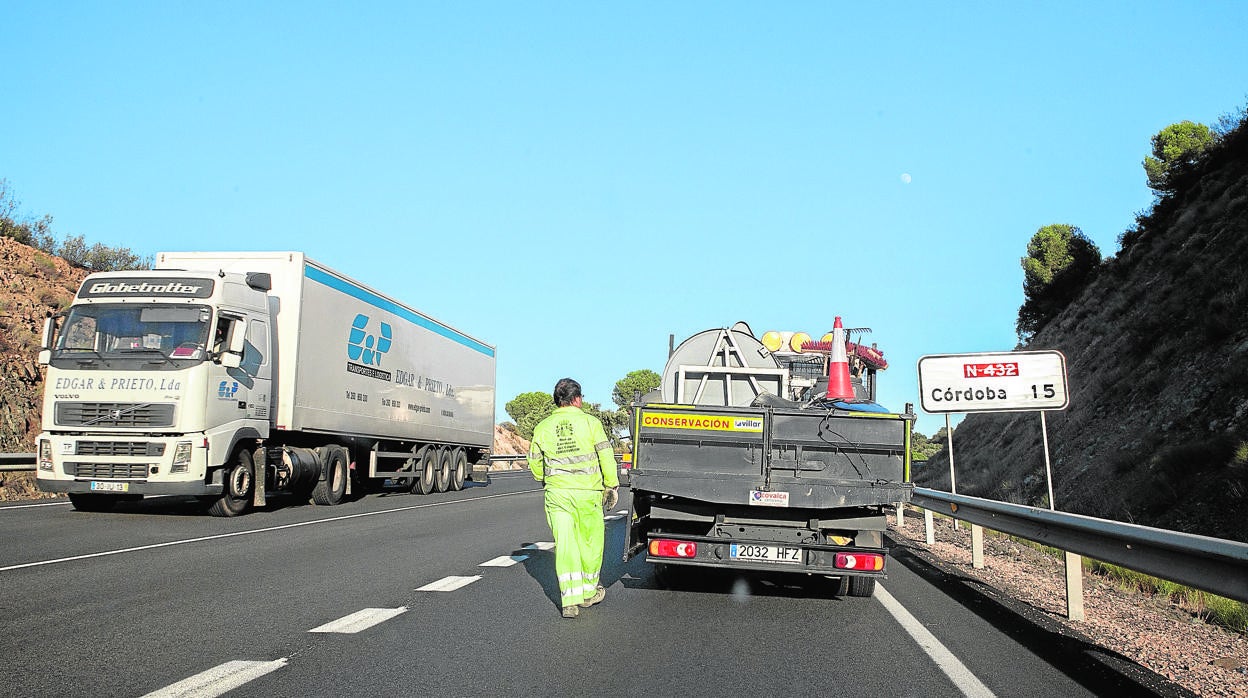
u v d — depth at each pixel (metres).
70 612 7.45
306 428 19.23
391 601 8.38
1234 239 21.17
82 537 12.80
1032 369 12.82
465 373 30.17
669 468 9.20
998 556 14.59
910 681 6.19
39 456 15.52
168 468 15.28
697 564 9.10
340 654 6.27
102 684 5.33
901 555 14.04
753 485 9.02
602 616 8.20
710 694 5.67
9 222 31.94
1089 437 21.06
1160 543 6.57
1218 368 17.36
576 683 5.79
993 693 5.93
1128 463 17.23
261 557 11.21
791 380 12.52
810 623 8.27
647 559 9.17
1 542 11.97
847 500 8.96
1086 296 33.38
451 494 26.97
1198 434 16.08
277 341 18.69
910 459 9.04
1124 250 33.34
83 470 15.42
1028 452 24.66
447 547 12.78
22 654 6.00
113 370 15.50
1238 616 8.93
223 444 16.08
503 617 7.86
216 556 11.18
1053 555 14.86
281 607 7.93
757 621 8.29
